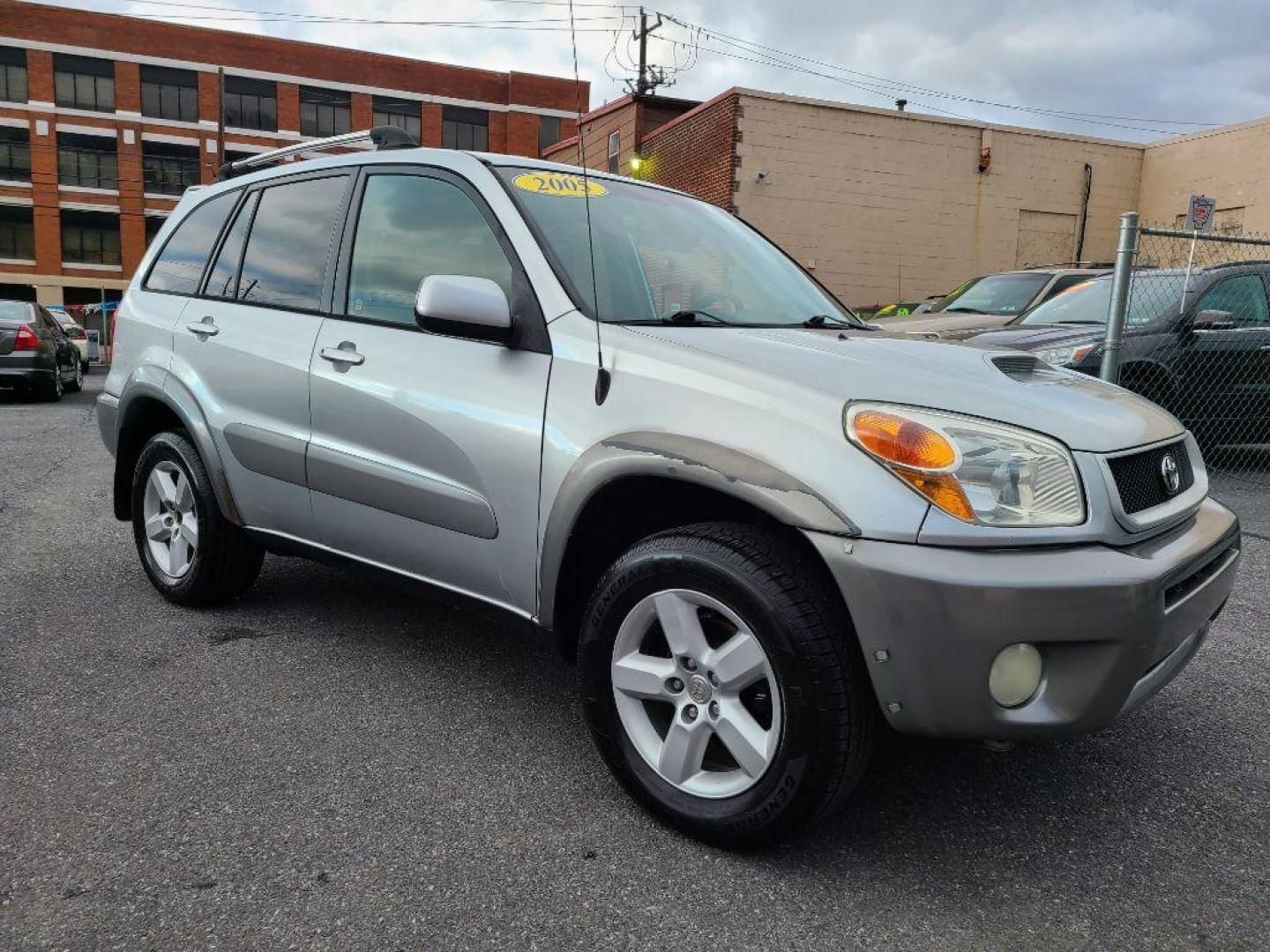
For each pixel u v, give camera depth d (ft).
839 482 6.50
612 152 64.69
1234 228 55.47
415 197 9.87
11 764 8.16
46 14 124.67
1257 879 6.99
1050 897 6.70
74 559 14.87
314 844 7.08
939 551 6.27
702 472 6.89
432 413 8.82
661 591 7.18
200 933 6.03
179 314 12.21
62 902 6.30
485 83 143.13
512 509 8.24
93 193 129.70
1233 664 11.35
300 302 10.66
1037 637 6.24
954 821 7.71
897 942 6.15
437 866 6.85
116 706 9.42
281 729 9.01
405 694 9.89
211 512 11.65
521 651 11.19
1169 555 6.94
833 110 53.16
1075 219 59.62
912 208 55.77
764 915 6.39
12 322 39.88
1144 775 8.59
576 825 7.44
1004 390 7.47
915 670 6.31
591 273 8.76
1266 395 22.82
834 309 10.93
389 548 9.56
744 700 7.14
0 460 24.66
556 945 6.03
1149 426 7.93
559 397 7.98
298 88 135.64
